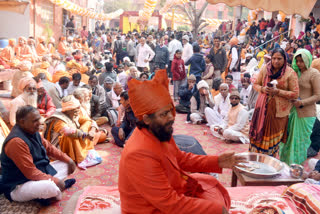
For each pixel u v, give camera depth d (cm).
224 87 592
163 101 172
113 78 745
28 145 300
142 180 170
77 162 413
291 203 256
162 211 174
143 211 182
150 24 3347
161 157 176
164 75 176
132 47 1253
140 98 172
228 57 830
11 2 1160
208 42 2338
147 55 1045
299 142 399
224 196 213
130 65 894
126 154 176
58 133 412
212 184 212
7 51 898
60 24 1845
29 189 296
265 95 371
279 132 375
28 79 463
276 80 361
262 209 236
